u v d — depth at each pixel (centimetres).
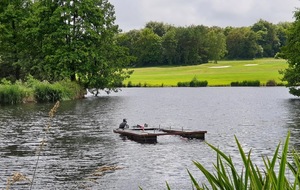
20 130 2838
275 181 312
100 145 2298
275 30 19550
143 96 7138
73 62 6419
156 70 14425
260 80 10812
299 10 6088
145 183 1480
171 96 7150
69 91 6225
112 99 6353
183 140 2516
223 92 8200
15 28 6719
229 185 332
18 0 6819
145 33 16525
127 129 2811
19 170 1667
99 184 1464
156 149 2195
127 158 1938
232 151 2102
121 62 6912
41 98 5738
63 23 6394
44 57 6569
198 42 16912
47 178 1541
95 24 6556
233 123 3366
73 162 1831
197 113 4272
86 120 3525
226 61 17912
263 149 2139
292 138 2473
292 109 4559
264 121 3456
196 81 10556
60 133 2736
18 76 6806
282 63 15250
